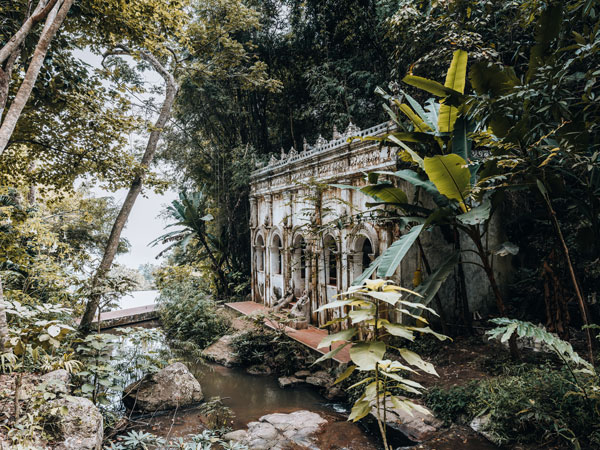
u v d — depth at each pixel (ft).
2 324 16.98
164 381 25.39
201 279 59.77
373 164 31.37
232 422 22.52
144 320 52.13
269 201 51.01
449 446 16.76
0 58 17.99
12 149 30.99
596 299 28.04
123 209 34.60
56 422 15.10
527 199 34.37
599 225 21.18
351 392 24.67
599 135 19.77
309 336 34.94
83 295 23.91
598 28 16.03
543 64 18.60
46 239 30.91
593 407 14.92
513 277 36.78
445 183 19.15
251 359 33.58
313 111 53.21
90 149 31.27
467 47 24.67
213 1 44.06
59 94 26.50
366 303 6.31
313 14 50.72
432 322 30.42
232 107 58.18
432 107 26.08
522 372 20.29
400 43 32.99
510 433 16.47
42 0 20.24
